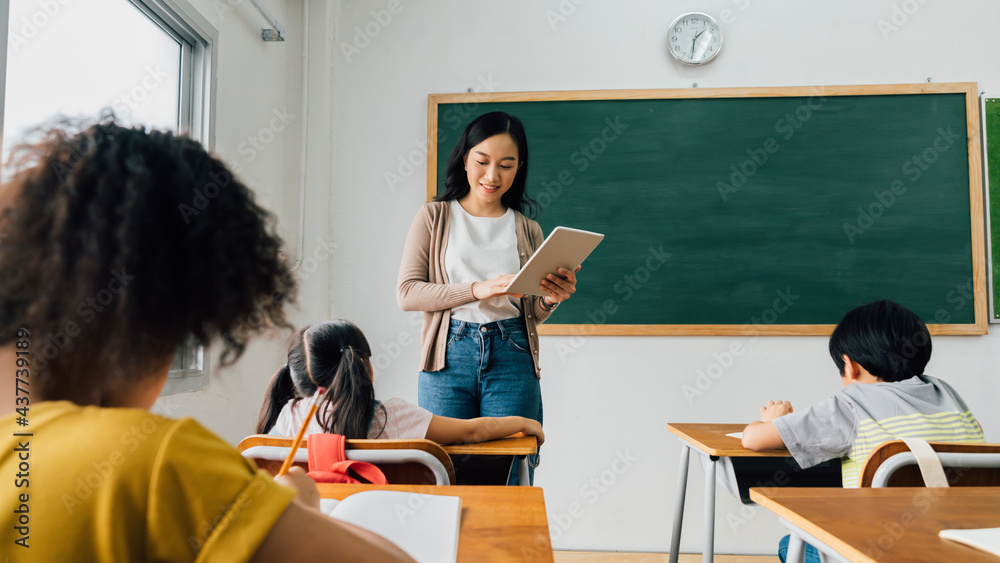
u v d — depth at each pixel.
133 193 0.33
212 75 2.16
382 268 2.84
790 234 2.74
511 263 1.70
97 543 0.31
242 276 0.38
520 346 1.62
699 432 1.81
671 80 2.83
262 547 0.31
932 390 1.37
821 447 1.38
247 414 2.40
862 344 1.43
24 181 0.33
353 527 0.36
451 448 1.25
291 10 2.81
